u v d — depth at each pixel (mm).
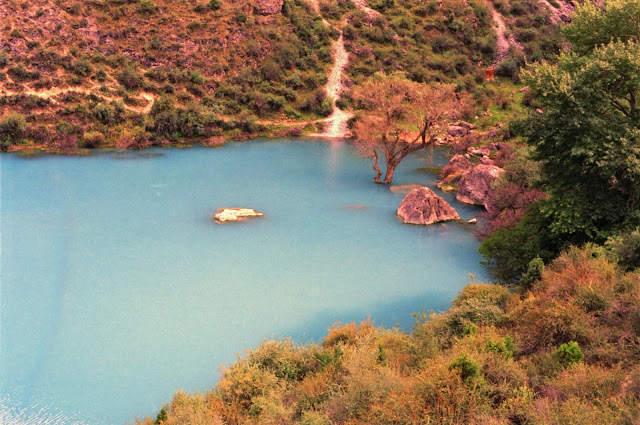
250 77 84375
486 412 13141
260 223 44281
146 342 26312
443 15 104312
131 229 41844
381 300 31172
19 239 38875
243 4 90750
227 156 67125
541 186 32312
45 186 51812
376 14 101500
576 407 12398
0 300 30000
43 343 25922
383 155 69250
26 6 74438
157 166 61094
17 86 68375
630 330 17094
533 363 16641
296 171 61000
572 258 24344
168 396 22031
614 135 27125
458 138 74938
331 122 83500
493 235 33094
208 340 26562
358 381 15781
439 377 14141
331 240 40906
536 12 109438
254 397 18781
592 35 32688
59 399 21766
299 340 26469
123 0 82062
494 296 24453
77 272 34062
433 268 36000
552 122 28078
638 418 11516
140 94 75000
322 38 94000
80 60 73938
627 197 28578
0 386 22500
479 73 92500
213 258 36969
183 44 81938
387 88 54594
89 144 68000
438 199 45594
